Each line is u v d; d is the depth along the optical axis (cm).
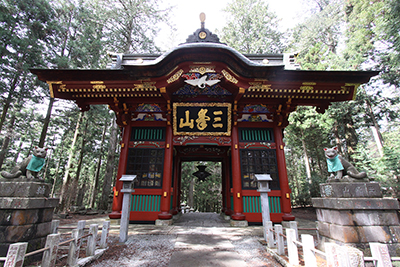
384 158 1257
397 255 442
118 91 980
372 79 1722
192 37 1005
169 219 959
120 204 977
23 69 1358
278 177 1033
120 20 1956
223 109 1063
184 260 496
